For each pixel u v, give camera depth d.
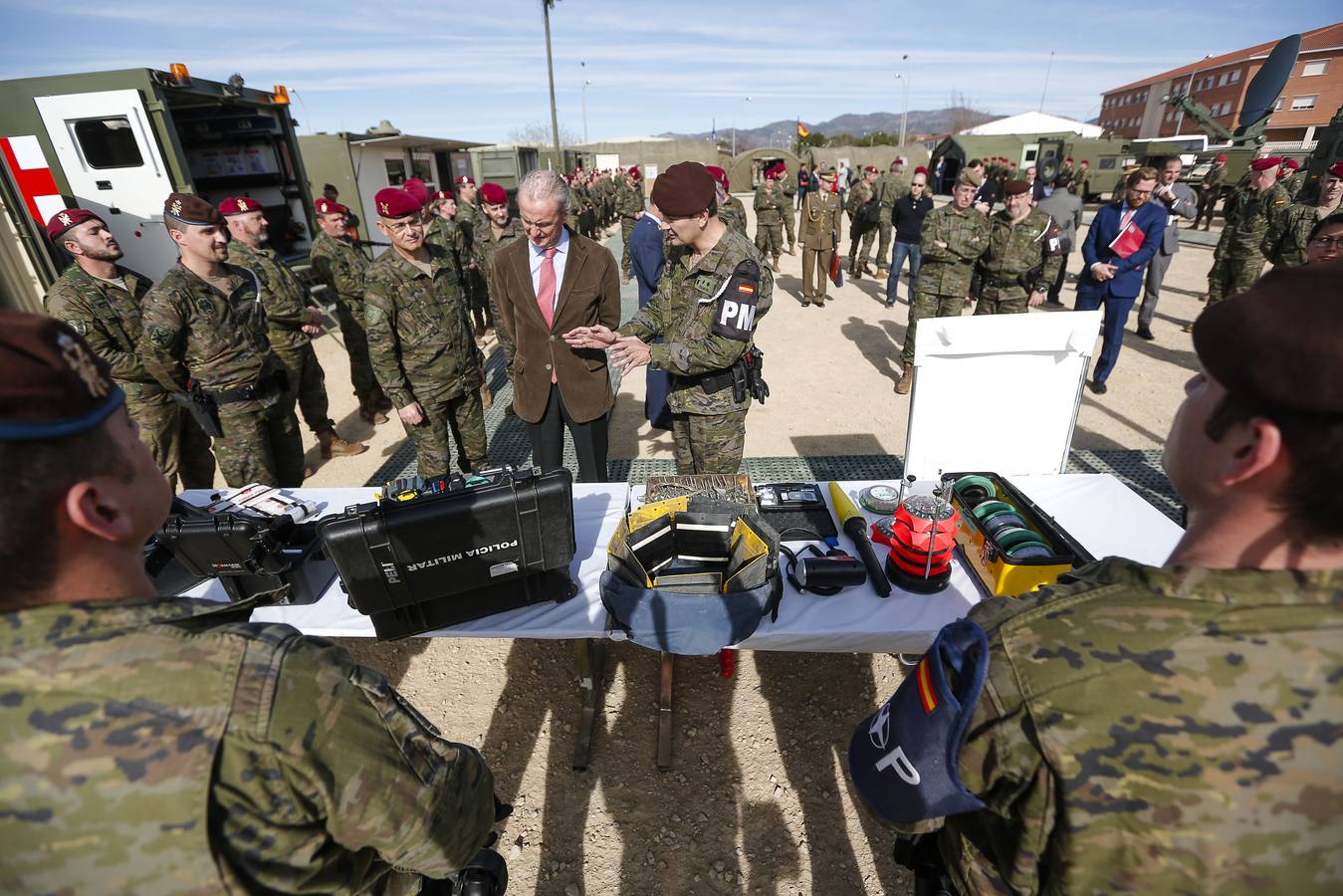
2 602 0.57
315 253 4.88
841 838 1.95
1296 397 0.50
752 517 1.78
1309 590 0.54
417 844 0.69
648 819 2.01
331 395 5.89
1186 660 0.53
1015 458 2.42
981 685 0.59
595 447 3.15
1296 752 0.50
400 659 2.68
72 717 0.53
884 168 25.69
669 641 1.59
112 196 5.55
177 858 0.53
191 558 1.75
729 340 2.30
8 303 4.98
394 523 1.49
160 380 2.97
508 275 2.89
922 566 1.76
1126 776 0.52
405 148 11.41
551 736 2.31
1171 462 0.67
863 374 5.89
